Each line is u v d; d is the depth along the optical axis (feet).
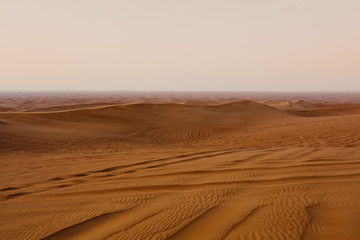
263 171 23.73
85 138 53.16
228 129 73.67
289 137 56.44
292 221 13.34
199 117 87.04
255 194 17.79
